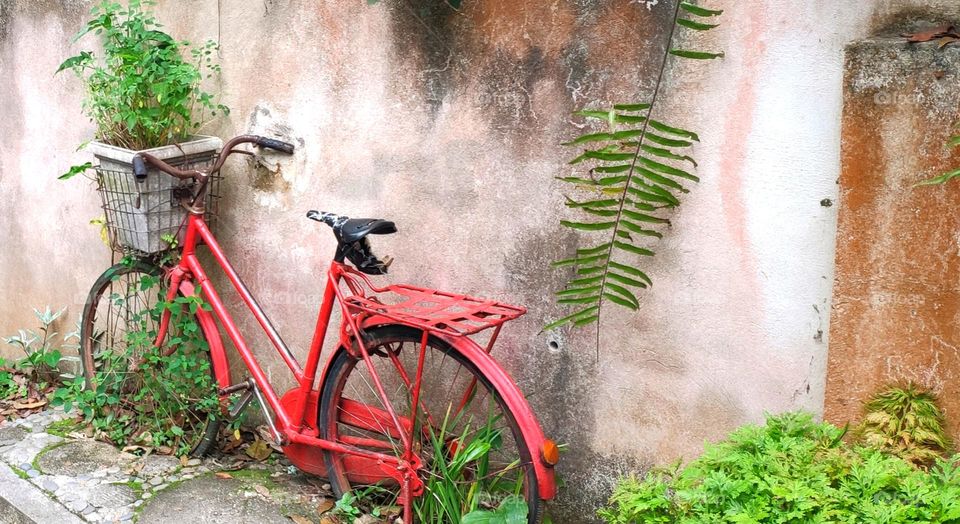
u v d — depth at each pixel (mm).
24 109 5082
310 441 3791
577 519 3674
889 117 2705
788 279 3074
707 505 2512
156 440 4309
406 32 3697
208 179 3990
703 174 3180
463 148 3654
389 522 3727
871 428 2824
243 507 3855
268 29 4090
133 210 4074
